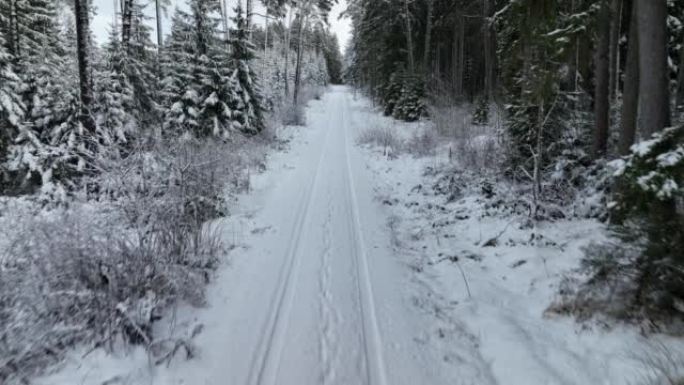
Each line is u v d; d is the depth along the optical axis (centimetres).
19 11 1919
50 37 2262
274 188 1028
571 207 709
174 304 445
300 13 2934
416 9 2892
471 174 988
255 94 1673
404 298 502
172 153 817
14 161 957
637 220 388
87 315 386
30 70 1309
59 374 339
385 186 1084
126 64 1481
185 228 561
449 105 1975
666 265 363
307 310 467
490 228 701
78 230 444
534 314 455
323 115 2941
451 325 444
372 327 436
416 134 1641
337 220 790
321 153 1524
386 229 752
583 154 842
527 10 650
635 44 668
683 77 884
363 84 5191
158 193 623
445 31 3069
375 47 3325
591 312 413
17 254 423
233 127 1471
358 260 609
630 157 383
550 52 682
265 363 376
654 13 492
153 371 354
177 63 1555
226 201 841
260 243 667
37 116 1180
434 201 913
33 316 355
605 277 420
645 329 373
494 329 430
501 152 969
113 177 593
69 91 1128
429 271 590
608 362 349
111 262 428
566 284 469
